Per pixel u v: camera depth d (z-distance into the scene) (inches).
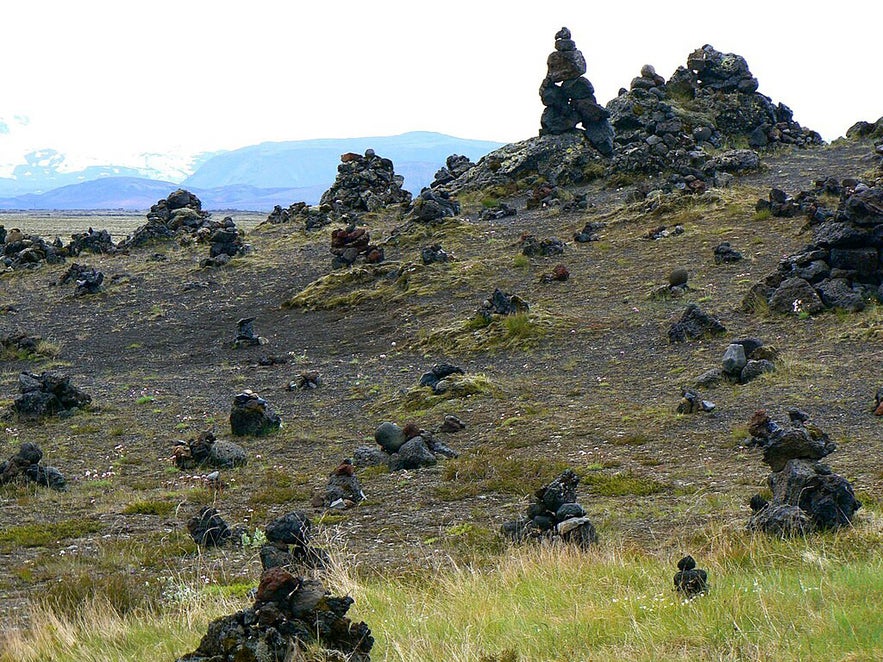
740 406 1061.1
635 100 3267.7
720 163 2805.1
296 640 330.0
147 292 2524.6
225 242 2827.3
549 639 368.2
